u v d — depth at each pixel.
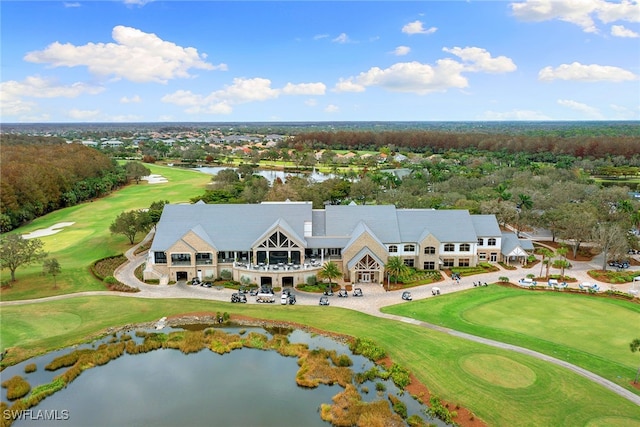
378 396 49.44
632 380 50.59
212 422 44.91
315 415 46.38
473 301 74.62
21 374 54.09
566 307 71.94
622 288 80.69
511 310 70.88
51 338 62.97
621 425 43.16
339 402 48.16
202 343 61.94
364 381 52.34
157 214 112.62
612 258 93.69
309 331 65.31
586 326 64.81
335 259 87.19
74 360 56.97
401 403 47.53
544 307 72.00
